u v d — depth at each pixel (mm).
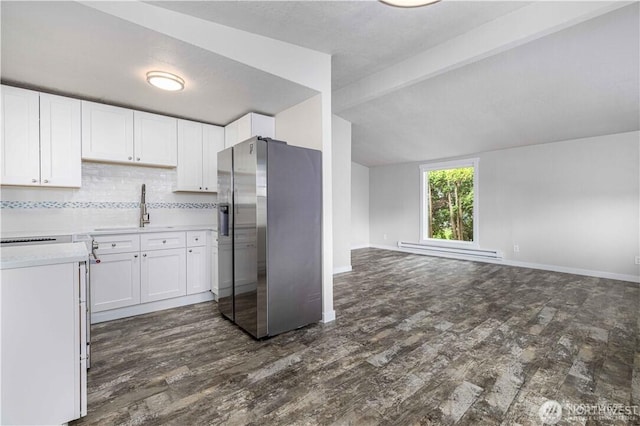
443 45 2803
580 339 2346
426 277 4508
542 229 4980
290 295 2543
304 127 3004
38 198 2781
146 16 1812
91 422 1457
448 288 3893
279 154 2471
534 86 3539
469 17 2438
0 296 1269
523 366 1964
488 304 3230
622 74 3127
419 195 6742
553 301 3311
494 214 5531
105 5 1661
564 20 2174
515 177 5270
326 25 2348
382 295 3596
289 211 2535
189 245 3189
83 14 1659
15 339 1301
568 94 3572
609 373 1867
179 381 1806
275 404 1596
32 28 1775
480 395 1665
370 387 1745
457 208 6207
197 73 2414
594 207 4473
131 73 2395
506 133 4770
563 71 3223
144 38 1921
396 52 2947
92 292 2635
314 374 1884
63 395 1399
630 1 1981
